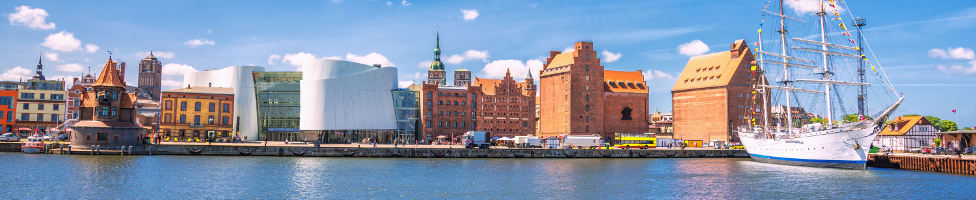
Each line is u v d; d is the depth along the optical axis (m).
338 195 72.00
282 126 187.50
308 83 186.25
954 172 99.62
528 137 163.75
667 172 102.69
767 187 82.38
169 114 170.12
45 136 146.62
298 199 68.88
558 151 143.62
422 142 183.38
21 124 172.75
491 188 79.44
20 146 125.56
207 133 173.25
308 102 185.50
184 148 124.88
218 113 175.00
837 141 108.06
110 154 120.00
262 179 84.62
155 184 77.31
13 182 76.19
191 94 172.62
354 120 188.25
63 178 80.62
